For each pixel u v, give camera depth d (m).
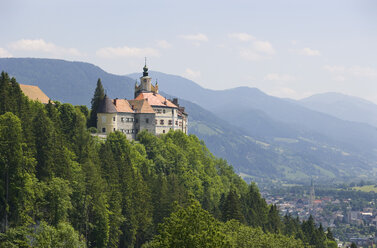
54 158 146.62
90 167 151.88
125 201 165.62
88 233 146.50
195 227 98.81
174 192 192.62
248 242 130.00
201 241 96.56
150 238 171.12
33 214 132.75
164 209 179.88
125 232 163.12
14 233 121.12
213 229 99.25
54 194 133.50
